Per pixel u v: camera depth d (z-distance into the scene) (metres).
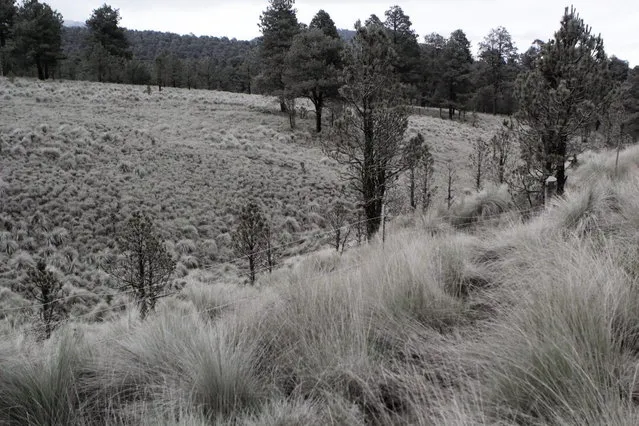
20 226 20.47
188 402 2.41
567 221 5.18
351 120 12.61
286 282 4.60
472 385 2.23
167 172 28.62
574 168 11.90
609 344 2.21
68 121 34.16
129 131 34.53
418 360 2.80
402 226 11.25
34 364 2.84
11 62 62.72
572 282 2.76
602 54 8.96
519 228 5.36
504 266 4.13
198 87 81.69
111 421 2.50
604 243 3.84
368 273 4.23
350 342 2.88
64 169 26.36
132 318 6.38
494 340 2.62
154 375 2.88
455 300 3.58
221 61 123.19
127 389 2.82
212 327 3.47
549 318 2.48
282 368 2.88
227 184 28.75
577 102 8.77
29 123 32.28
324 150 13.39
